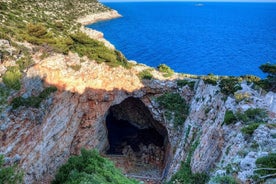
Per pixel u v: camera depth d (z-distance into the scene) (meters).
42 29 41.94
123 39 130.88
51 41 41.09
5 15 49.38
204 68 89.75
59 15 85.06
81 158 33.88
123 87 51.12
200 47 119.44
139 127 60.88
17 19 50.31
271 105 31.11
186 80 53.00
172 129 49.34
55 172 38.00
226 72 86.44
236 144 26.83
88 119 46.47
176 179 35.53
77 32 55.84
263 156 22.20
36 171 33.84
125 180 32.53
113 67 49.12
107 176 31.14
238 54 107.38
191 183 32.81
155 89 53.00
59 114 38.88
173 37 143.62
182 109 50.69
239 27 195.25
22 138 31.73
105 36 134.88
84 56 45.50
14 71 32.88
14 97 31.97
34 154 33.50
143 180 45.09
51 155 37.53
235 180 21.66
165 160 49.09
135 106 59.06
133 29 166.25
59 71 39.28
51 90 37.19
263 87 38.22
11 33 38.88
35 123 33.66
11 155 30.03
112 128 61.50
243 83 38.19
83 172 30.45
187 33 160.62
